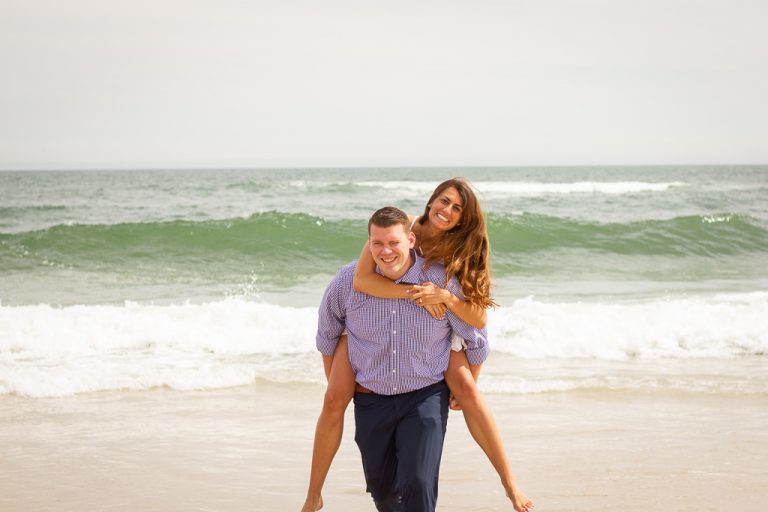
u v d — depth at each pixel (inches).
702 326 326.0
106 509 157.8
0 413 224.7
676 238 727.7
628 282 555.5
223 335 315.6
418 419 127.3
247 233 681.0
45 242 647.1
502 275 591.2
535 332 320.2
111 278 545.6
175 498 163.9
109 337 308.3
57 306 432.5
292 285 526.0
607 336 312.3
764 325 328.2
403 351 127.3
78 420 218.5
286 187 1708.9
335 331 135.0
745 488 168.2
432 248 132.3
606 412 225.6
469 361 137.6
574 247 701.9
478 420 133.3
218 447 196.4
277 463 185.5
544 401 236.8
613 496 163.8
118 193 1641.2
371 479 134.9
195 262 616.7
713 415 223.1
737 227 757.3
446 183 134.6
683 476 175.5
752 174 4062.5
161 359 285.7
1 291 485.4
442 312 127.9
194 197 1461.6
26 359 283.1
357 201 1298.0
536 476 175.8
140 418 220.4
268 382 258.4
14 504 159.8
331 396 132.0
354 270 130.1
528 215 792.9
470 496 164.4
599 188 1745.8
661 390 247.8
